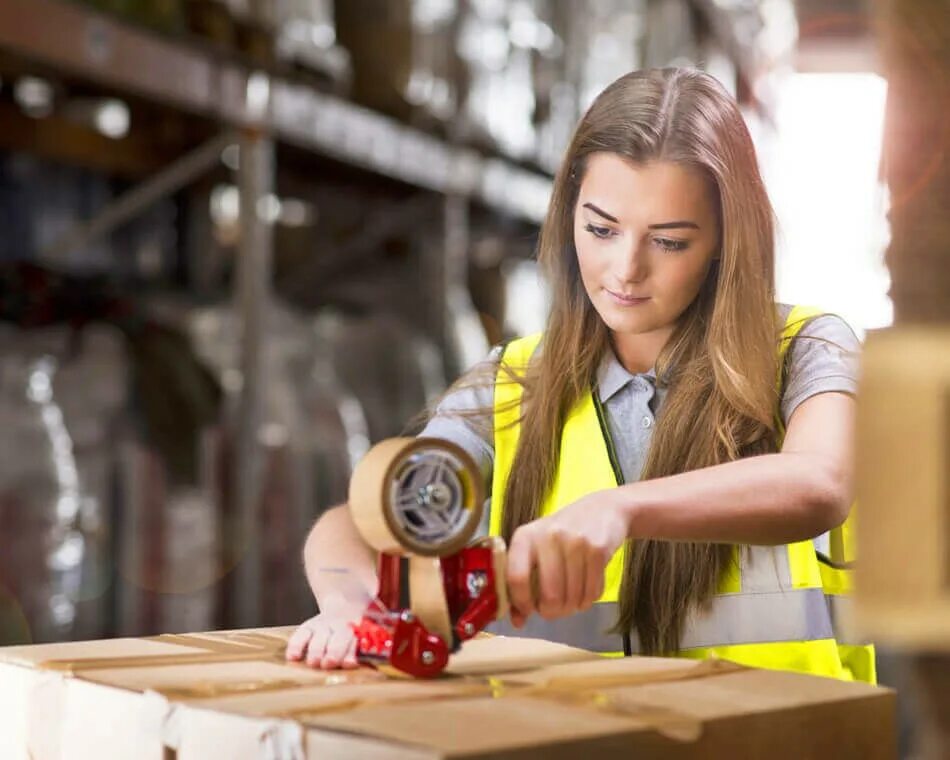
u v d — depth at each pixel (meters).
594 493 1.11
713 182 1.34
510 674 1.04
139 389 2.90
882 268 0.72
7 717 1.09
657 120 1.32
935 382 0.68
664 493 1.12
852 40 5.40
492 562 1.03
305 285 4.43
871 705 0.97
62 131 3.37
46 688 1.04
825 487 1.19
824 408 1.33
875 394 0.69
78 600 2.63
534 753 0.77
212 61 3.02
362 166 3.96
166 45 2.86
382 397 3.80
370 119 3.67
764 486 1.16
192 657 1.11
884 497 0.68
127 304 3.02
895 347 0.69
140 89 2.80
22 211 3.41
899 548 0.68
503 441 1.54
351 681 1.00
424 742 0.76
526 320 5.16
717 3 6.25
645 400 1.47
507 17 4.37
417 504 0.99
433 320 4.31
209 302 3.59
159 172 3.63
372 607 1.09
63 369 2.75
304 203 4.60
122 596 2.75
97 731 0.98
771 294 1.40
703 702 0.92
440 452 0.99
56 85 3.26
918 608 0.67
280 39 3.24
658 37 5.59
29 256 3.41
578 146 1.38
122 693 0.96
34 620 2.52
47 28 2.51
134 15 2.76
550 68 4.66
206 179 3.84
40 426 2.58
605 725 0.82
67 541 2.59
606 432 1.48
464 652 1.16
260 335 3.21
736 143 1.36
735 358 1.37
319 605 1.19
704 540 1.15
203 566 2.95
